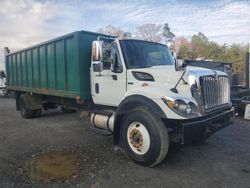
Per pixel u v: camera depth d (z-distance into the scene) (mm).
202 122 4516
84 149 5848
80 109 7363
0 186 4035
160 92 4586
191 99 4551
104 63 5793
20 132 7652
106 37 6250
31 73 9219
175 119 4367
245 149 5781
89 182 4156
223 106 5320
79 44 6297
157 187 3990
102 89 6027
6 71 11586
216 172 4535
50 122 9109
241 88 11727
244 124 8445
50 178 4301
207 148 5844
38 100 9734
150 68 5199
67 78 6977
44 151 5754
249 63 12117
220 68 12188
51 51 7695
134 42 5781
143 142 4676
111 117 5570
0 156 5438
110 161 5062
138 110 4820
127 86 5406
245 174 4445
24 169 4695
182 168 4715
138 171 4578
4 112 11984
